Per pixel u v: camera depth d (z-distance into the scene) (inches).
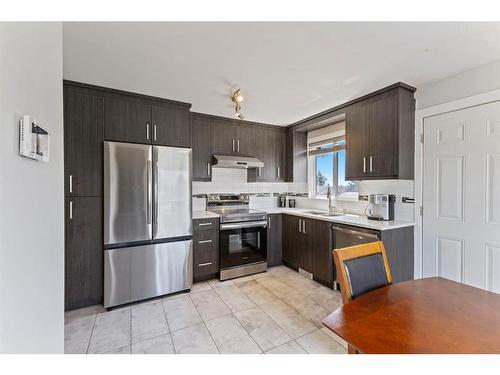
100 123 94.9
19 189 27.5
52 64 39.3
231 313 90.3
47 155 35.2
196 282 120.5
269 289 111.7
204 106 117.9
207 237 119.8
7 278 24.9
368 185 120.2
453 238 87.4
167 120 107.5
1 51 23.8
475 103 81.4
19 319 27.4
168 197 105.0
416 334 32.5
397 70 82.3
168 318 87.0
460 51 70.3
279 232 145.9
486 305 40.4
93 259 94.6
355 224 100.2
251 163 140.6
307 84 92.6
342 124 133.9
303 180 159.5
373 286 50.1
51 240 37.9
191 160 111.5
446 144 89.1
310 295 105.4
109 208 94.0
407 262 97.0
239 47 67.3
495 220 77.4
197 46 66.6
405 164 95.3
